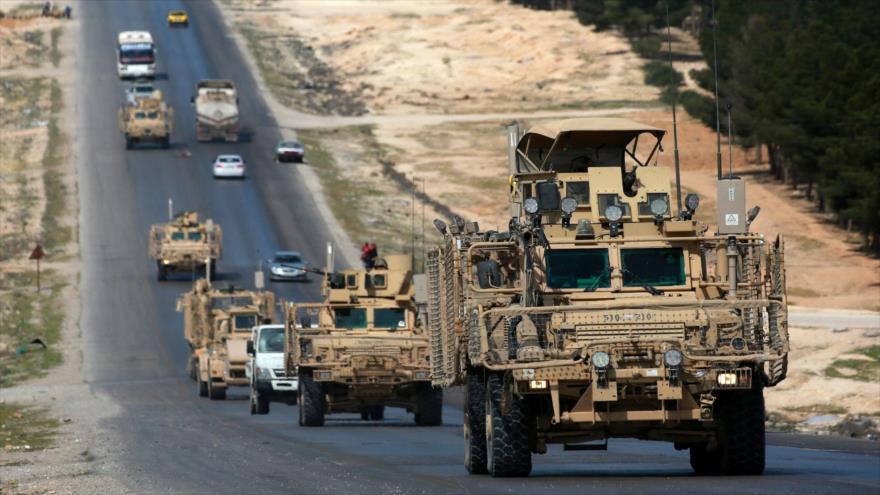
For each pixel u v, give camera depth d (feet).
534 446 247.70
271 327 561.43
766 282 255.91
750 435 241.96
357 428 454.81
